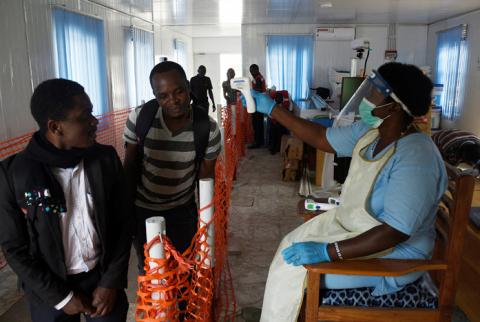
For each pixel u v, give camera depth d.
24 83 4.39
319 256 1.46
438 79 8.82
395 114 1.47
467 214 1.46
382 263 1.48
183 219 1.96
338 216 1.67
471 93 7.48
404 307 1.57
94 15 6.04
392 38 9.49
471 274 2.25
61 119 1.09
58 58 5.08
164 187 1.87
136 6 6.84
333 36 9.34
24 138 3.77
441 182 1.44
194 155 1.83
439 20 8.76
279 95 6.24
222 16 8.41
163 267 1.02
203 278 1.34
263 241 3.36
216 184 1.94
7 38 4.11
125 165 1.88
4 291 2.58
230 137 4.98
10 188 1.11
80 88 1.13
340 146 1.86
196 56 14.20
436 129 8.26
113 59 6.88
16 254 1.15
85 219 1.23
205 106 7.84
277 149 7.11
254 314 2.25
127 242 1.33
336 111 4.91
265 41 9.69
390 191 1.42
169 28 10.80
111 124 6.24
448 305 1.54
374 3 6.71
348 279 1.57
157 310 1.01
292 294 1.57
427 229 1.55
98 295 1.27
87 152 1.19
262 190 4.86
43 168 1.13
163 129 1.78
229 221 3.82
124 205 1.32
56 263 1.19
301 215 2.13
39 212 1.12
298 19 8.86
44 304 1.25
